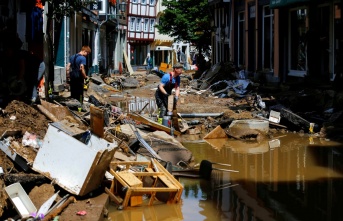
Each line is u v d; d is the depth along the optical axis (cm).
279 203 816
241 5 3175
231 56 3378
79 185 745
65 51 2708
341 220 735
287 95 1891
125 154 1011
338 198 841
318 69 2136
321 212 770
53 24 2320
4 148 812
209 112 1717
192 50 8281
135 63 6950
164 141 1132
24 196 695
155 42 7425
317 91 1722
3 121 959
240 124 1411
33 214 662
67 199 732
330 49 2005
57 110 1197
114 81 3484
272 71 2605
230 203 815
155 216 750
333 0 1977
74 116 1250
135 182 777
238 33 3291
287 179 964
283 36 2441
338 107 1580
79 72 1628
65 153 768
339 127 1420
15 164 805
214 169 1039
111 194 780
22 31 1541
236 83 2412
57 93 1948
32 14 1559
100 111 861
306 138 1403
